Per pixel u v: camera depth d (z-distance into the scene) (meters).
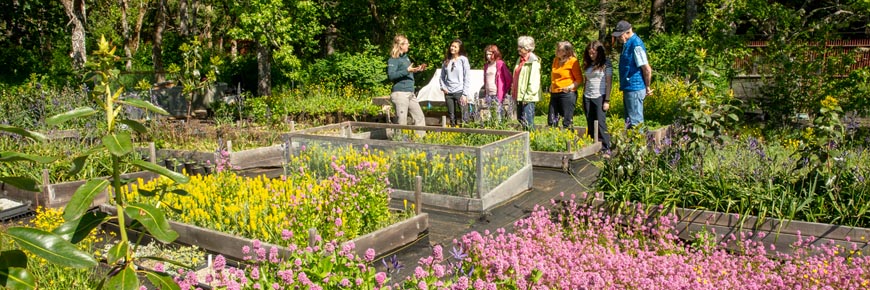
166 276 2.54
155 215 2.37
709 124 6.84
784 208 5.81
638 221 5.76
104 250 5.71
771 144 10.29
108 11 35.28
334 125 9.65
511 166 7.97
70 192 7.74
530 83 10.77
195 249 5.85
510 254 4.72
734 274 4.75
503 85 11.45
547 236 5.25
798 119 13.12
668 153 6.71
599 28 25.72
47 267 5.00
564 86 10.44
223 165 7.13
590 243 5.41
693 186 6.18
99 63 2.46
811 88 13.29
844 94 13.09
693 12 24.83
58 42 27.38
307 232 5.51
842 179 6.01
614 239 5.85
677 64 18.09
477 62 19.19
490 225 6.85
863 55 13.47
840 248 5.50
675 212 5.92
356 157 8.16
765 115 14.05
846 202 5.82
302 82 20.86
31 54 25.45
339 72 20.69
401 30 21.62
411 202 7.79
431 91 15.01
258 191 6.41
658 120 14.62
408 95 11.19
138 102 2.49
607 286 4.40
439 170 7.63
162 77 23.09
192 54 14.24
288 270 3.41
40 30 25.31
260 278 3.66
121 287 2.36
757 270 5.09
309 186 6.07
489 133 8.87
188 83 14.20
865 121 12.98
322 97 17.09
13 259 2.13
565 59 10.45
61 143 9.57
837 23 13.67
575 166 9.50
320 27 21.06
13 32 25.06
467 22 19.23
